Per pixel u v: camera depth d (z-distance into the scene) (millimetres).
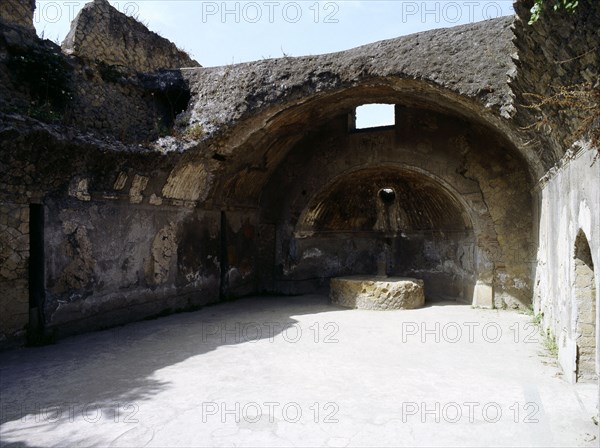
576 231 5574
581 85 4520
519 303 11273
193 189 11273
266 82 10281
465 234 12344
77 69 9227
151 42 11383
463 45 8688
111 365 6754
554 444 4270
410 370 6535
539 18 4586
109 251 9250
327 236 14516
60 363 6816
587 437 4391
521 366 6695
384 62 9289
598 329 4348
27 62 8109
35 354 7289
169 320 10117
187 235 11484
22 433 4516
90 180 8617
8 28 8039
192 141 10195
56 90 8641
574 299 5840
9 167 7125
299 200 13672
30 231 8023
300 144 13578
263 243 14234
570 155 5727
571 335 6008
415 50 9055
